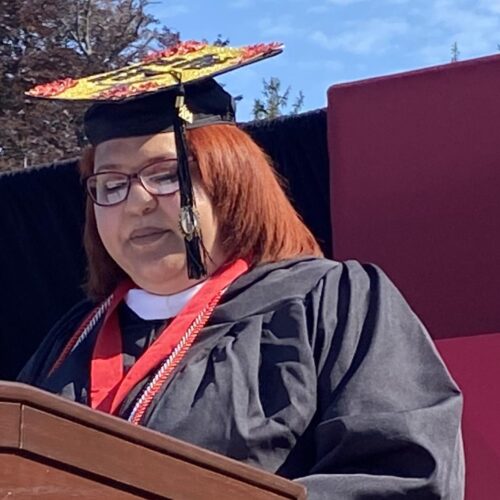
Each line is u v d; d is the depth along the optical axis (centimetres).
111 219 200
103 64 1442
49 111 1304
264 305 190
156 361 190
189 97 200
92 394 195
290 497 120
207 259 198
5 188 386
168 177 197
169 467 111
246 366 180
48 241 387
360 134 286
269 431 173
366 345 179
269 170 206
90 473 107
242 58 207
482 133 273
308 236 210
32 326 398
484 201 272
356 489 162
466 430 261
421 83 280
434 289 277
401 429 167
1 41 1362
